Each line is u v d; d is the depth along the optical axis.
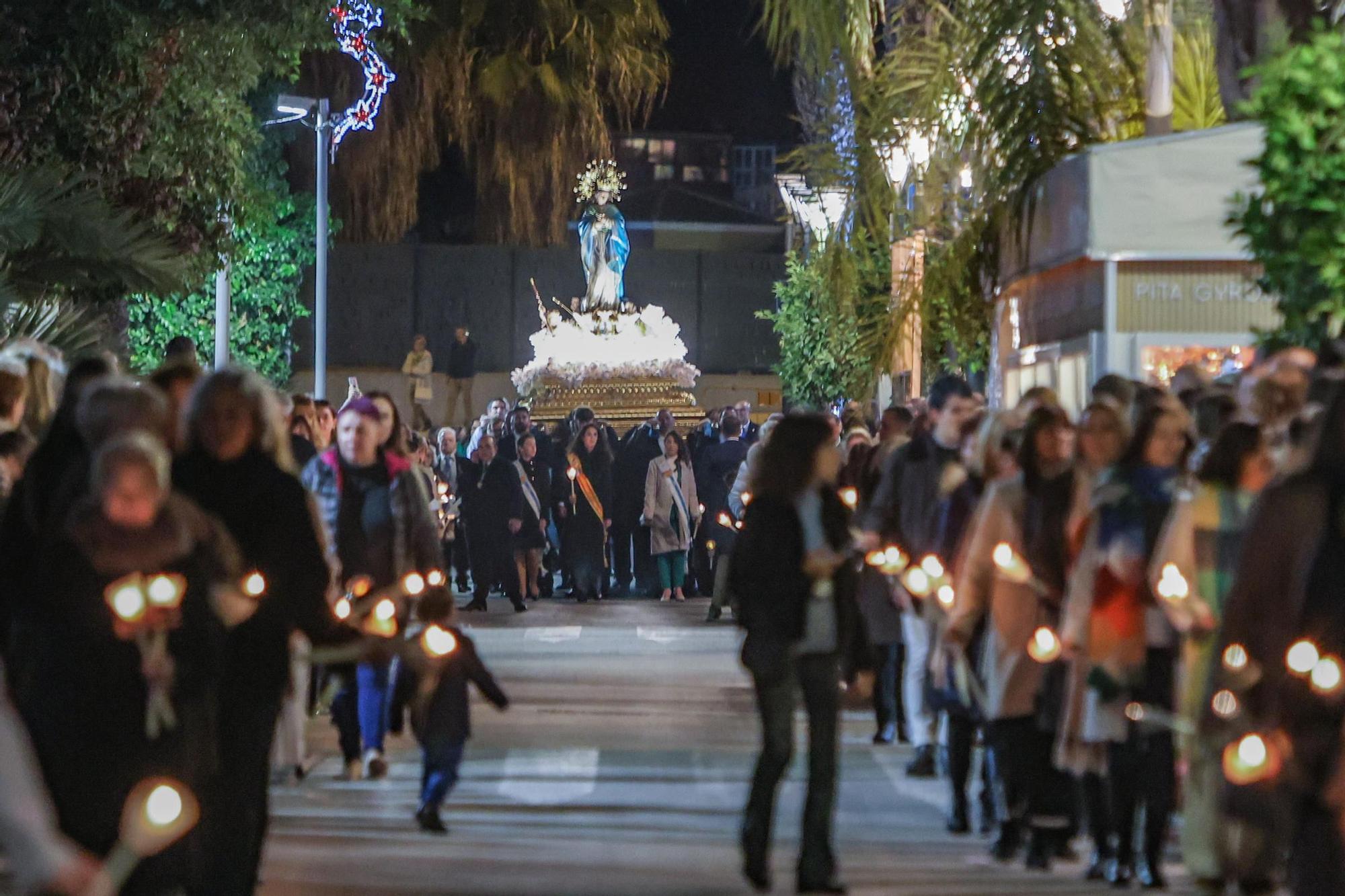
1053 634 17.61
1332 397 11.23
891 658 27.95
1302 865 10.83
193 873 11.99
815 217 45.91
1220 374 30.89
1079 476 18.72
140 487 11.41
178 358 16.27
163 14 42.72
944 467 24.03
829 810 17.78
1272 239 22.64
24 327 34.09
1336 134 21.97
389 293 100.88
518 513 50.59
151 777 11.40
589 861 19.20
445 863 19.03
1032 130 36.06
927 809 22.84
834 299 46.06
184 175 44.12
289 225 87.38
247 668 14.60
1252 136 30.22
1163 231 30.48
